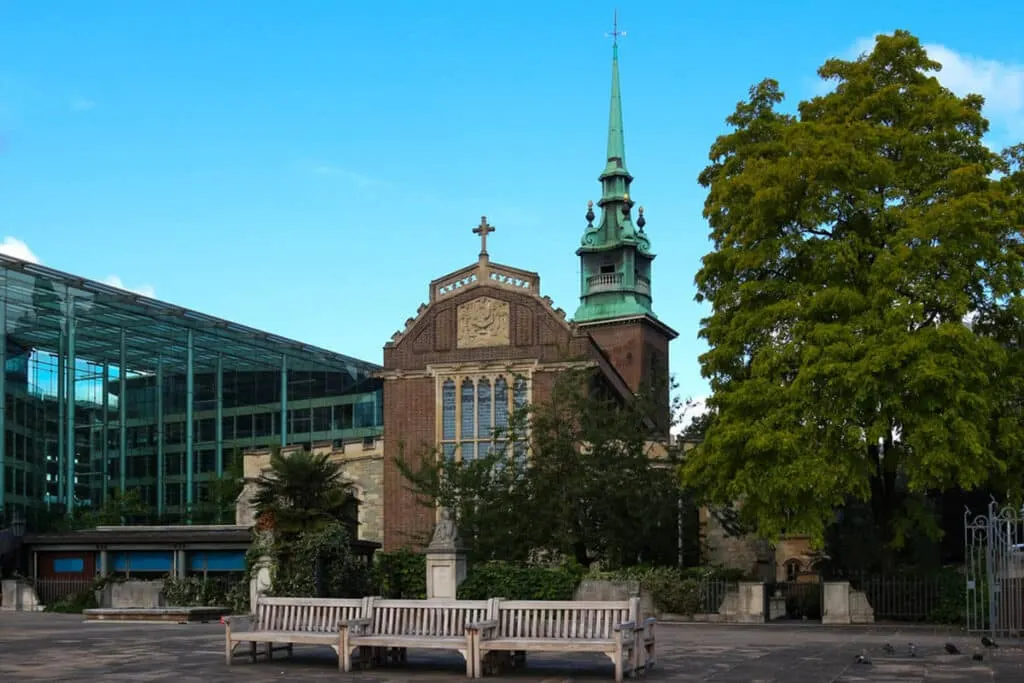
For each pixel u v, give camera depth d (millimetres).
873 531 38719
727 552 47844
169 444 72312
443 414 55688
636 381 86188
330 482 36406
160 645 22766
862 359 31609
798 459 32031
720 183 37500
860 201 33812
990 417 32062
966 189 33219
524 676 16641
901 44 36719
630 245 88375
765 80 39344
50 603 46406
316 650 20734
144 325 67812
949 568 35344
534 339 55188
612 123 92438
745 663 18812
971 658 19828
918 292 32312
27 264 59031
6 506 58000
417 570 36969
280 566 35031
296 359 78625
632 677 16375
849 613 33625
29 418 61000
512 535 40531
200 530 48969
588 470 41000
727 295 36469
